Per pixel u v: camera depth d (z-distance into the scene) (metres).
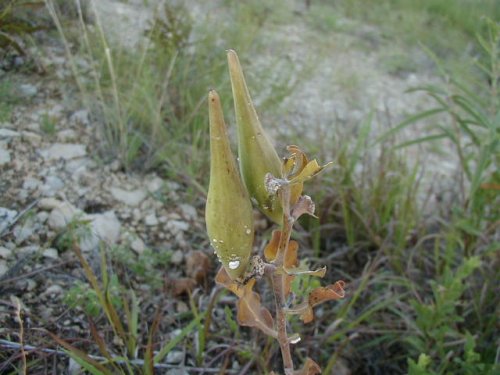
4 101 0.52
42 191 0.46
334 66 0.84
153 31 0.62
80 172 0.50
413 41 1.00
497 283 0.47
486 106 0.51
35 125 0.52
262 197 0.23
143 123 0.56
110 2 0.73
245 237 0.23
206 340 0.40
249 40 0.70
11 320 0.36
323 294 0.25
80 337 0.37
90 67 0.60
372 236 0.51
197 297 0.43
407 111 0.79
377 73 0.88
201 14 0.80
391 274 0.48
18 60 0.57
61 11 0.64
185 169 0.53
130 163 0.53
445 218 0.55
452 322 0.43
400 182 0.54
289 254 0.26
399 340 0.43
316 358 0.41
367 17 1.08
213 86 0.61
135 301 0.38
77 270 0.41
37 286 0.39
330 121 0.70
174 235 0.48
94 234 0.44
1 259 0.40
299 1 1.07
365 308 0.44
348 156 0.59
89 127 0.54
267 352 0.39
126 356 0.36
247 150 0.23
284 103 0.71
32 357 0.35
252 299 0.27
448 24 1.08
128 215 0.48
